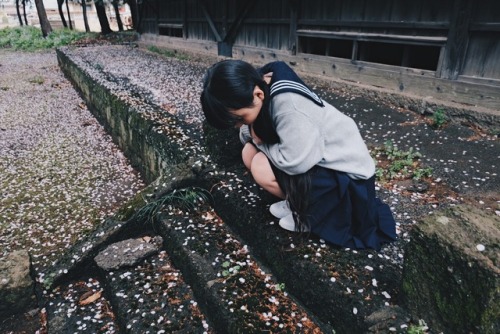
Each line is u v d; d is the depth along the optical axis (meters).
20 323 2.63
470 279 1.37
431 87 5.16
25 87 10.65
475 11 4.50
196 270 2.41
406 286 1.67
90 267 3.04
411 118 5.00
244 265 2.41
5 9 59.28
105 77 8.07
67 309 2.69
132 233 3.18
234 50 9.48
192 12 11.40
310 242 2.23
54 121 7.80
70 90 10.41
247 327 1.92
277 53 8.05
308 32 7.07
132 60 11.12
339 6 6.38
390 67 5.73
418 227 1.58
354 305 1.79
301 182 1.95
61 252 3.65
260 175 2.15
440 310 1.52
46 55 16.97
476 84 4.63
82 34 22.27
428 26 5.03
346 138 1.97
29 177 5.32
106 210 4.46
